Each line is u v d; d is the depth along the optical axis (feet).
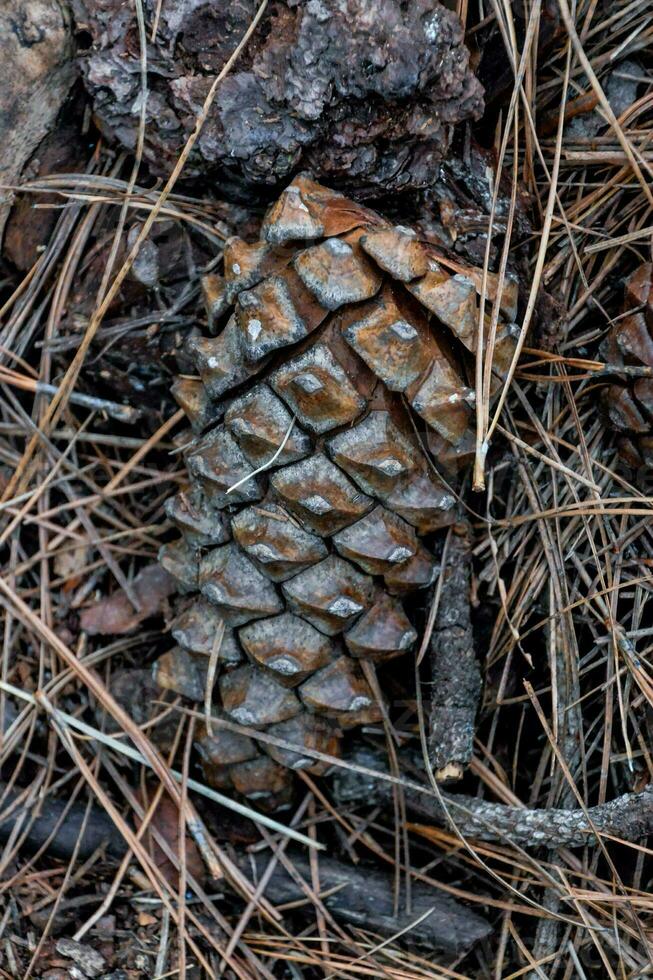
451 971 1.75
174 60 1.70
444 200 1.74
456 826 1.75
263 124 1.70
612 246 1.75
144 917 1.76
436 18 1.66
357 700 1.73
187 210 1.76
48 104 1.73
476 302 1.71
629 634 1.76
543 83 1.76
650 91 1.75
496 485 1.79
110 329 1.78
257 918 1.78
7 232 1.77
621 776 1.78
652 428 1.72
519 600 1.78
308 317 1.65
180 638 1.74
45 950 1.74
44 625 1.81
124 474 1.82
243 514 1.71
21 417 1.82
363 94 1.68
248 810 1.79
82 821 1.79
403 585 1.73
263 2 1.68
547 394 1.77
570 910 1.76
